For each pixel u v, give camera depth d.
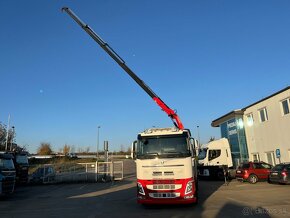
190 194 11.30
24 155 26.11
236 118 31.16
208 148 26.98
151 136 12.09
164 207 12.13
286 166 19.41
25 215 11.26
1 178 15.82
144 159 11.75
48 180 28.06
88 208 12.59
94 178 28.53
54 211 12.06
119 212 11.27
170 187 11.36
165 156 11.63
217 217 9.65
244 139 30.67
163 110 15.93
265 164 22.34
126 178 32.03
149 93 15.84
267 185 19.59
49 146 77.12
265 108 27.23
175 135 12.00
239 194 15.43
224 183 22.45
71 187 23.88
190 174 11.45
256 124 28.52
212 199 13.91
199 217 9.76
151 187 11.47
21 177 25.08
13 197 17.83
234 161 31.31
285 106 24.33
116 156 84.81
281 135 24.56
